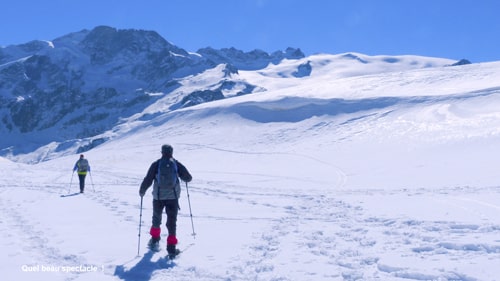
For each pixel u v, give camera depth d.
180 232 10.34
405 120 54.38
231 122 71.25
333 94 76.94
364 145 46.94
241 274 6.92
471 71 83.75
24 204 16.14
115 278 6.79
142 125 86.19
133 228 10.96
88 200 17.45
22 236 9.87
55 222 11.85
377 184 25.75
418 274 6.52
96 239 9.58
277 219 12.37
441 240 8.66
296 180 30.42
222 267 7.30
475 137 41.41
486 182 22.00
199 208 14.93
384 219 11.64
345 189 23.67
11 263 7.49
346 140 50.72
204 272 7.05
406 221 10.99
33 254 8.19
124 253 8.34
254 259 7.77
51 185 25.48
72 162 57.12
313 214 13.38
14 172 38.16
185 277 6.83
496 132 41.72
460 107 54.97
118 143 76.50
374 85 83.06
